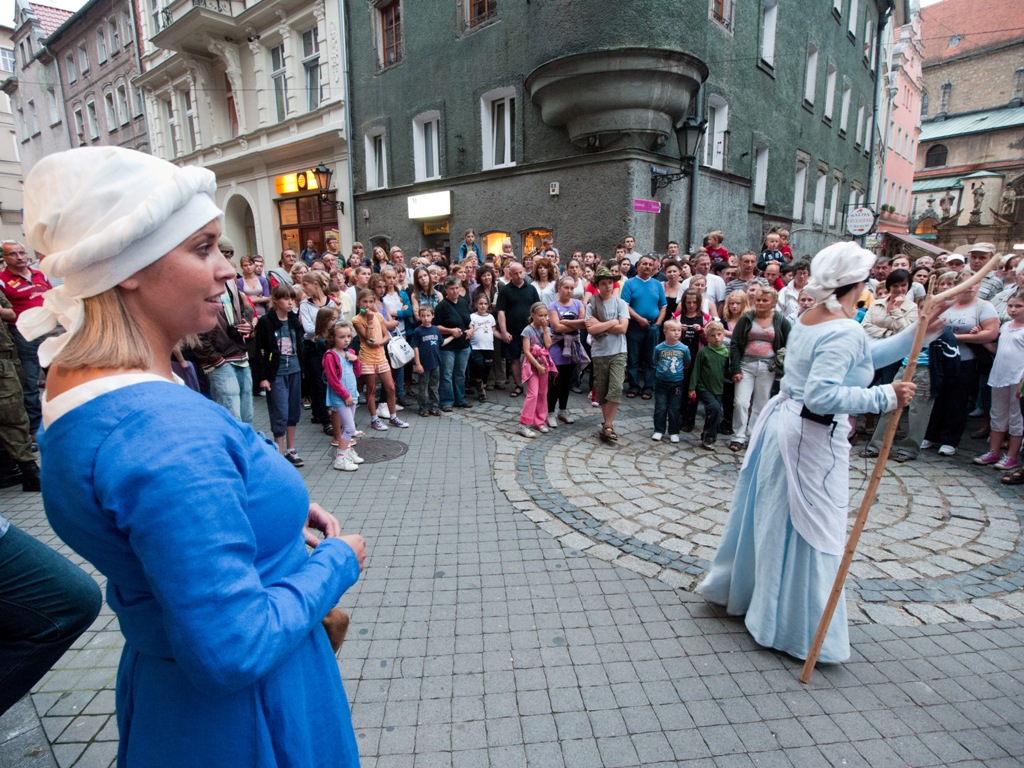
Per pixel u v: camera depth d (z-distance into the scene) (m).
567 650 2.70
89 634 2.86
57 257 0.80
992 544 3.76
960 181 49.12
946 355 5.22
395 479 4.87
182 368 4.42
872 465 5.25
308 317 6.41
